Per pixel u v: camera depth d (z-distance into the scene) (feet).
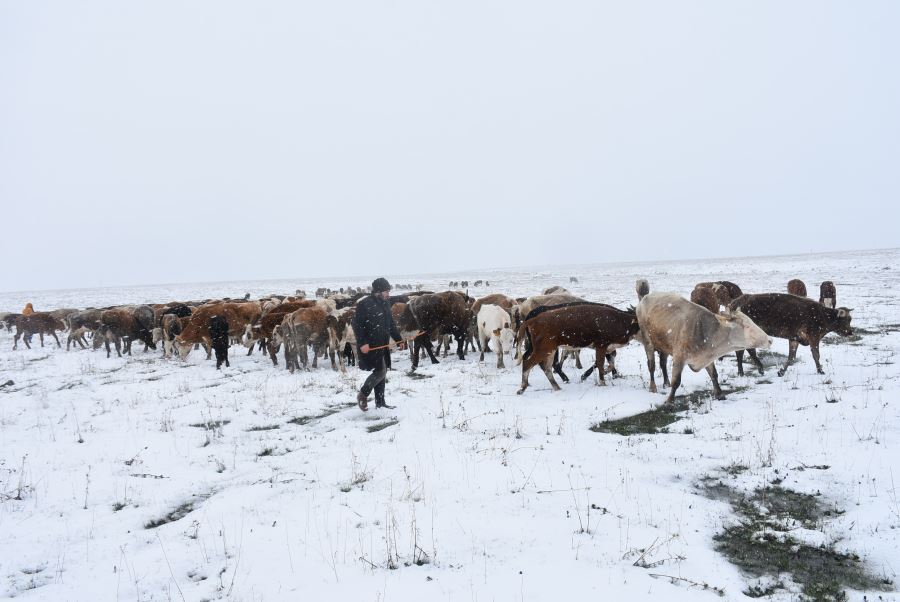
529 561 13.34
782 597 12.05
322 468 20.62
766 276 152.97
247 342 55.11
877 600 11.74
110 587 13.16
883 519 14.94
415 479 18.92
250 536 15.35
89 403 34.68
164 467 21.79
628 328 31.65
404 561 13.51
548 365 31.91
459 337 45.83
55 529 16.61
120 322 60.23
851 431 21.62
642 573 12.75
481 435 23.75
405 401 30.73
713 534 14.97
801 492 17.20
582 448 21.70
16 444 25.50
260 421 28.04
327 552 14.20
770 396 28.12
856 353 38.17
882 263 201.05
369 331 27.66
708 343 27.50
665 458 20.38
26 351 69.82
